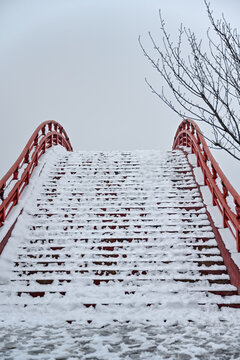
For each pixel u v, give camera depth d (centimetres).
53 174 1091
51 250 710
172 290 586
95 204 891
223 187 750
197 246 706
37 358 361
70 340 418
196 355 368
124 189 967
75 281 622
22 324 485
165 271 641
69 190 980
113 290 588
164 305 545
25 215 835
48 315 524
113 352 379
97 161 1189
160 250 698
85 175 1066
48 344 404
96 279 623
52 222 819
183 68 554
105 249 714
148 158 1189
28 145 1012
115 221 809
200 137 1003
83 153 1298
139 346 396
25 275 642
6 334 440
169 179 1009
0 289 599
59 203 898
